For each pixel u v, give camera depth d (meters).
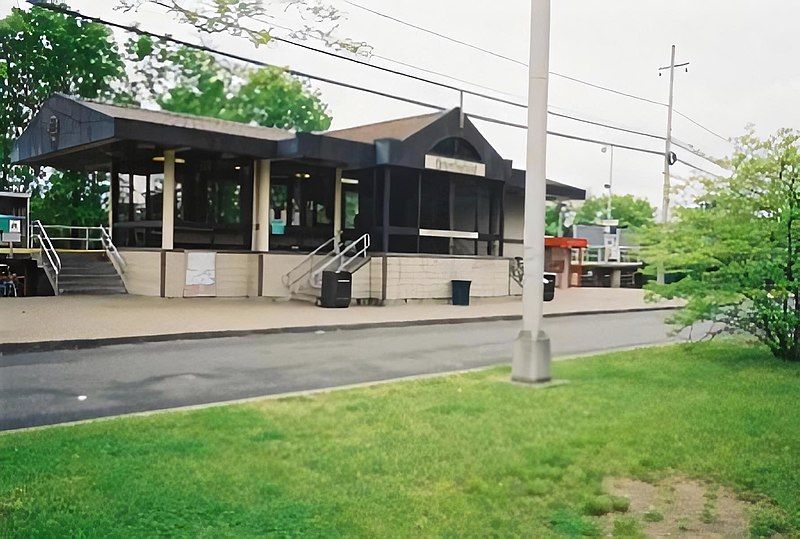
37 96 22.50
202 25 6.43
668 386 8.70
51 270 22.44
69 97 20.94
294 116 21.31
